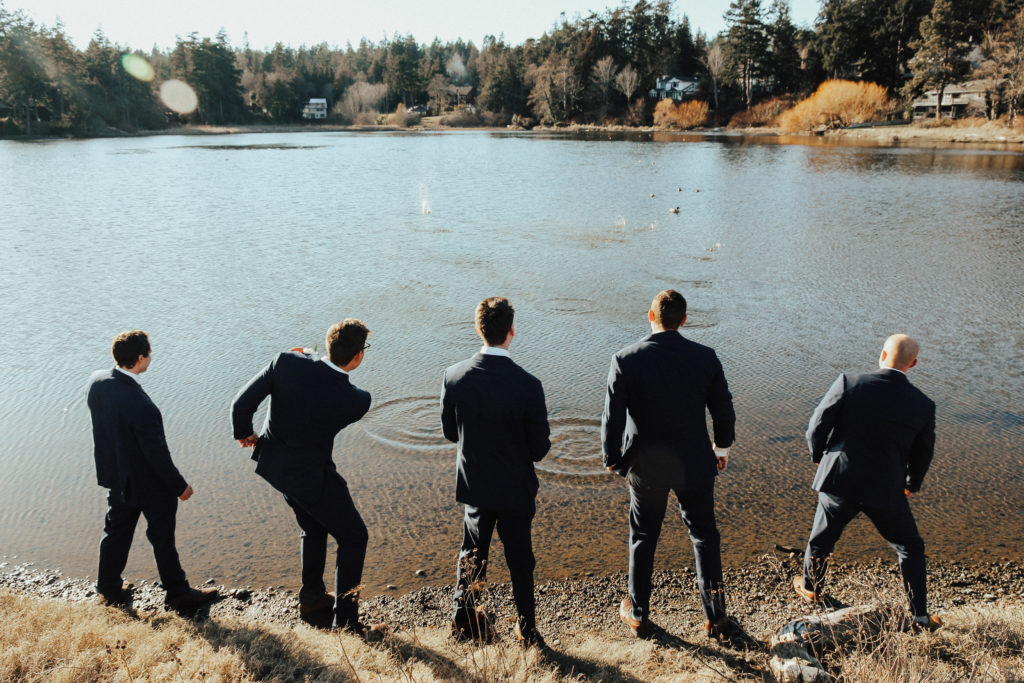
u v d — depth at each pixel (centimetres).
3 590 463
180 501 635
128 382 429
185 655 377
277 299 1373
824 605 472
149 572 520
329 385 402
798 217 2381
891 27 8300
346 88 14562
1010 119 6134
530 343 1111
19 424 807
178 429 794
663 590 497
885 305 1322
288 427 403
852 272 1591
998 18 6688
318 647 397
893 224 2205
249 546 561
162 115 10912
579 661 397
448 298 1388
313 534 446
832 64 8806
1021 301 1335
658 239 2038
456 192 3209
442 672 368
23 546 562
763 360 1030
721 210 2578
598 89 11338
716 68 10381
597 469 687
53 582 512
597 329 1188
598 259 1766
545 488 651
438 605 485
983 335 1137
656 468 403
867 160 4506
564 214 2528
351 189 3325
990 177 3406
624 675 380
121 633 400
